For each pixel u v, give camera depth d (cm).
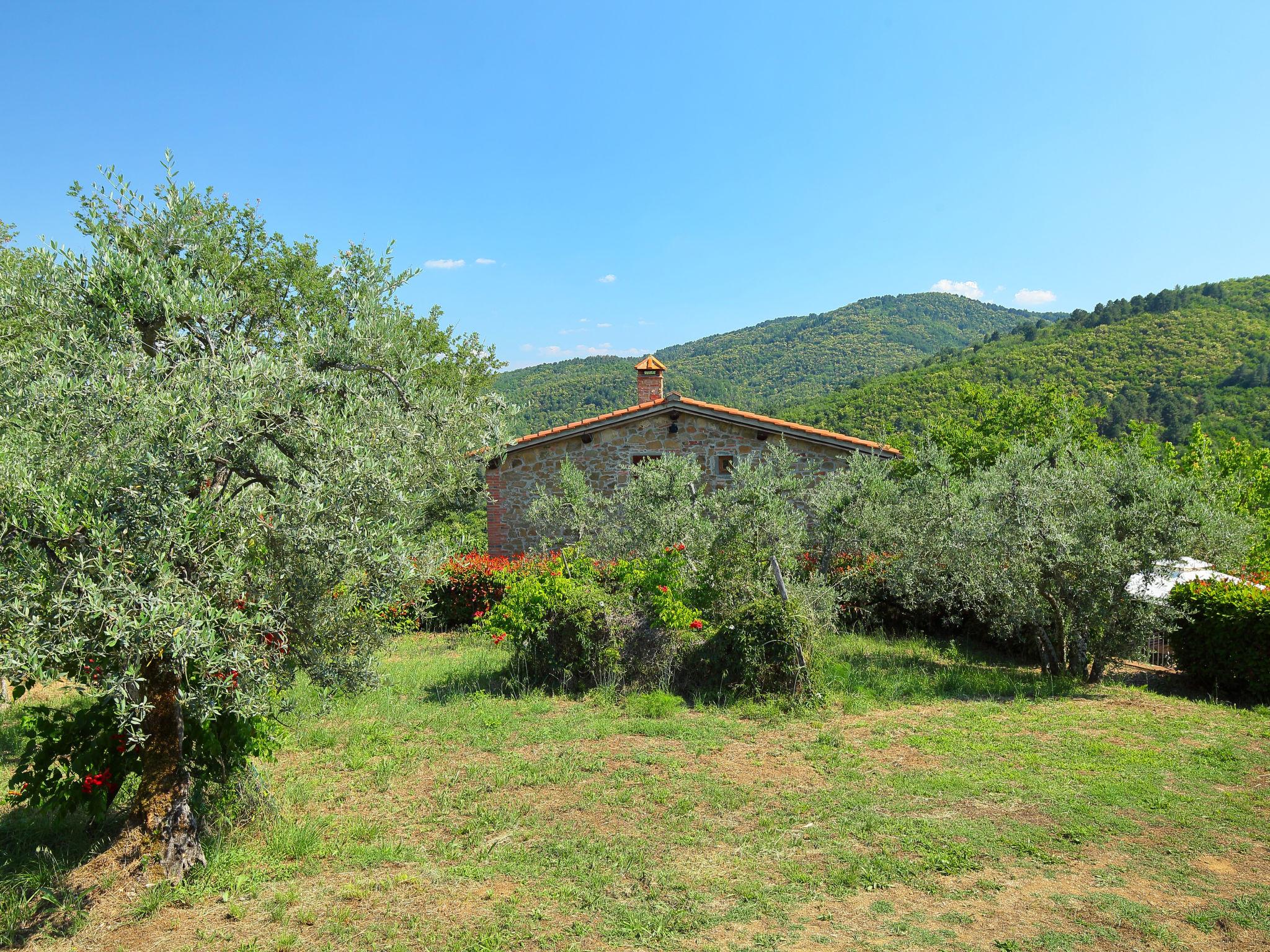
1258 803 544
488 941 385
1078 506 898
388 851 483
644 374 2003
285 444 443
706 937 389
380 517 456
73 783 475
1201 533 878
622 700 833
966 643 1190
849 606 1230
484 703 830
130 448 371
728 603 952
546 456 1808
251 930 399
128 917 412
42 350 411
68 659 371
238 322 492
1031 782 585
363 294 528
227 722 504
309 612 448
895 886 437
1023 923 396
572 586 923
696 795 570
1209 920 396
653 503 1139
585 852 483
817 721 756
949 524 1011
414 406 519
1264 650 809
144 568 365
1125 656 916
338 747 694
